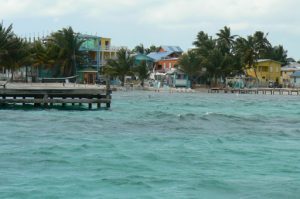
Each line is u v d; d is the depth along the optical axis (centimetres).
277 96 9431
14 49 10325
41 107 4475
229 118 3834
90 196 1286
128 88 10981
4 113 3912
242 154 2052
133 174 1560
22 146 2125
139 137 2533
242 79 12388
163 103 6025
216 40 12850
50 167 1655
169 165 1748
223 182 1477
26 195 1283
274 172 1661
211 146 2269
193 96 8669
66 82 10156
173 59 13588
